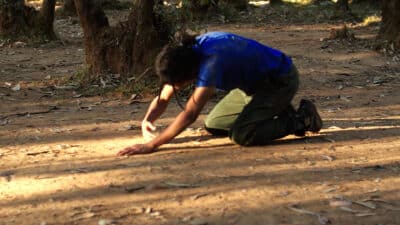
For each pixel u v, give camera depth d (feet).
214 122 14.65
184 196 11.03
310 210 10.42
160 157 13.24
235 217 10.12
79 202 10.82
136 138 15.29
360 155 13.55
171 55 12.42
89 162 13.08
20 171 12.55
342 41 36.37
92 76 23.12
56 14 54.19
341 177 12.02
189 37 12.64
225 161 12.95
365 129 16.08
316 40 37.88
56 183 11.76
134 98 20.86
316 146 14.20
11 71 27.22
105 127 16.63
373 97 21.76
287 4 66.95
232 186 11.48
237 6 58.23
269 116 13.70
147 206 10.61
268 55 13.21
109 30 22.91
